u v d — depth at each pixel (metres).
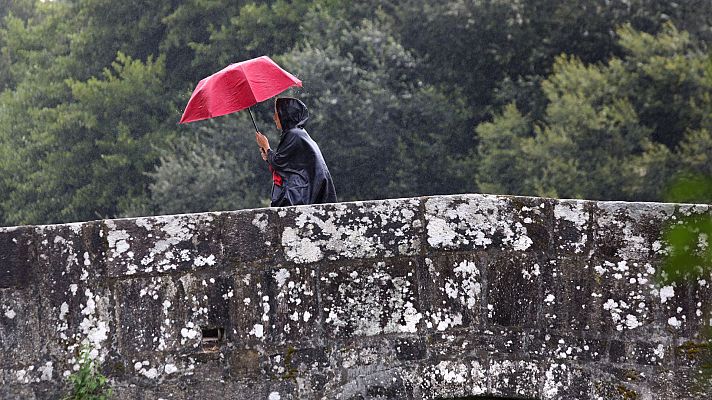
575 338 20.56
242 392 19.98
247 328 20.08
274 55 86.88
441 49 81.44
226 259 20.12
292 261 20.20
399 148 78.62
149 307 19.92
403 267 20.41
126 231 19.95
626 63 69.75
